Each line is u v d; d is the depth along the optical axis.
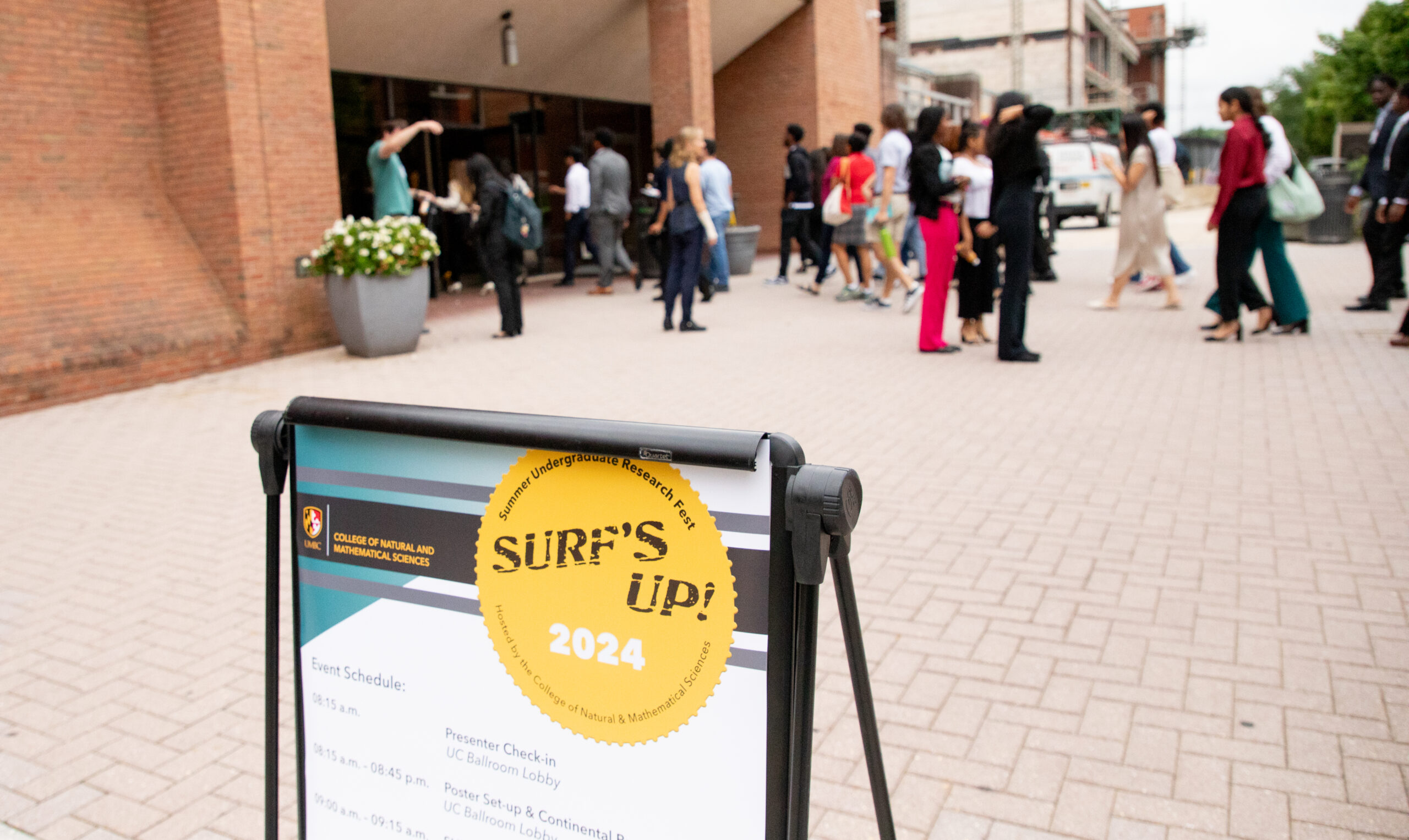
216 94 9.21
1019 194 8.08
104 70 9.08
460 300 14.53
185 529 5.03
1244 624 3.55
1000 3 50.84
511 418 1.63
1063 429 6.20
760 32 19.14
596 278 17.80
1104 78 56.41
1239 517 4.58
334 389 8.19
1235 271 8.54
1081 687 3.19
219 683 3.47
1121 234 10.86
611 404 7.29
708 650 1.55
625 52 17.56
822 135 19.50
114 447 6.68
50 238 8.45
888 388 7.52
